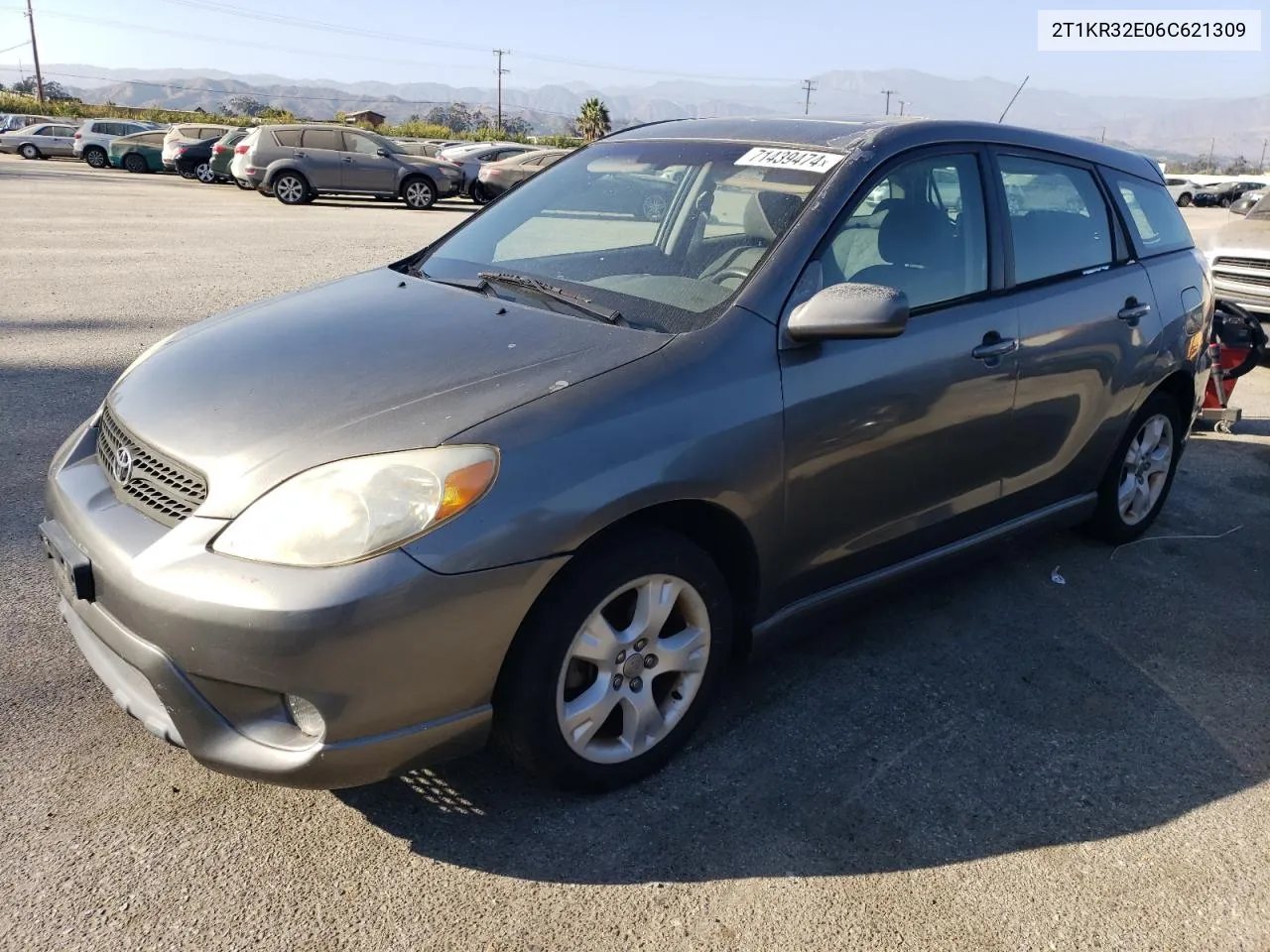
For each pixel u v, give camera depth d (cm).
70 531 241
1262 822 266
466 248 352
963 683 326
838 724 298
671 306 278
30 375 602
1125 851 252
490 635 220
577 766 249
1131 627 371
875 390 288
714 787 266
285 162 2080
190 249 1227
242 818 243
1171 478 459
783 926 220
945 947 217
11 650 308
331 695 208
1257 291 818
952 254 324
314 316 297
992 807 265
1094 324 367
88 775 255
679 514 258
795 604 298
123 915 212
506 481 219
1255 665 348
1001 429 338
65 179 2570
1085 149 398
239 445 227
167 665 214
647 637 254
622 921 219
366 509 210
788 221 291
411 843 239
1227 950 221
